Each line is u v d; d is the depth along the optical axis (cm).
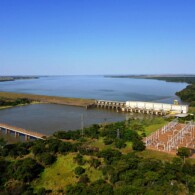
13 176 7088
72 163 7650
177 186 5725
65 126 14562
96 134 10675
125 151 8619
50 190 6525
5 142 10000
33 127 14288
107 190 5728
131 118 15388
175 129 10906
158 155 8075
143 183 5841
